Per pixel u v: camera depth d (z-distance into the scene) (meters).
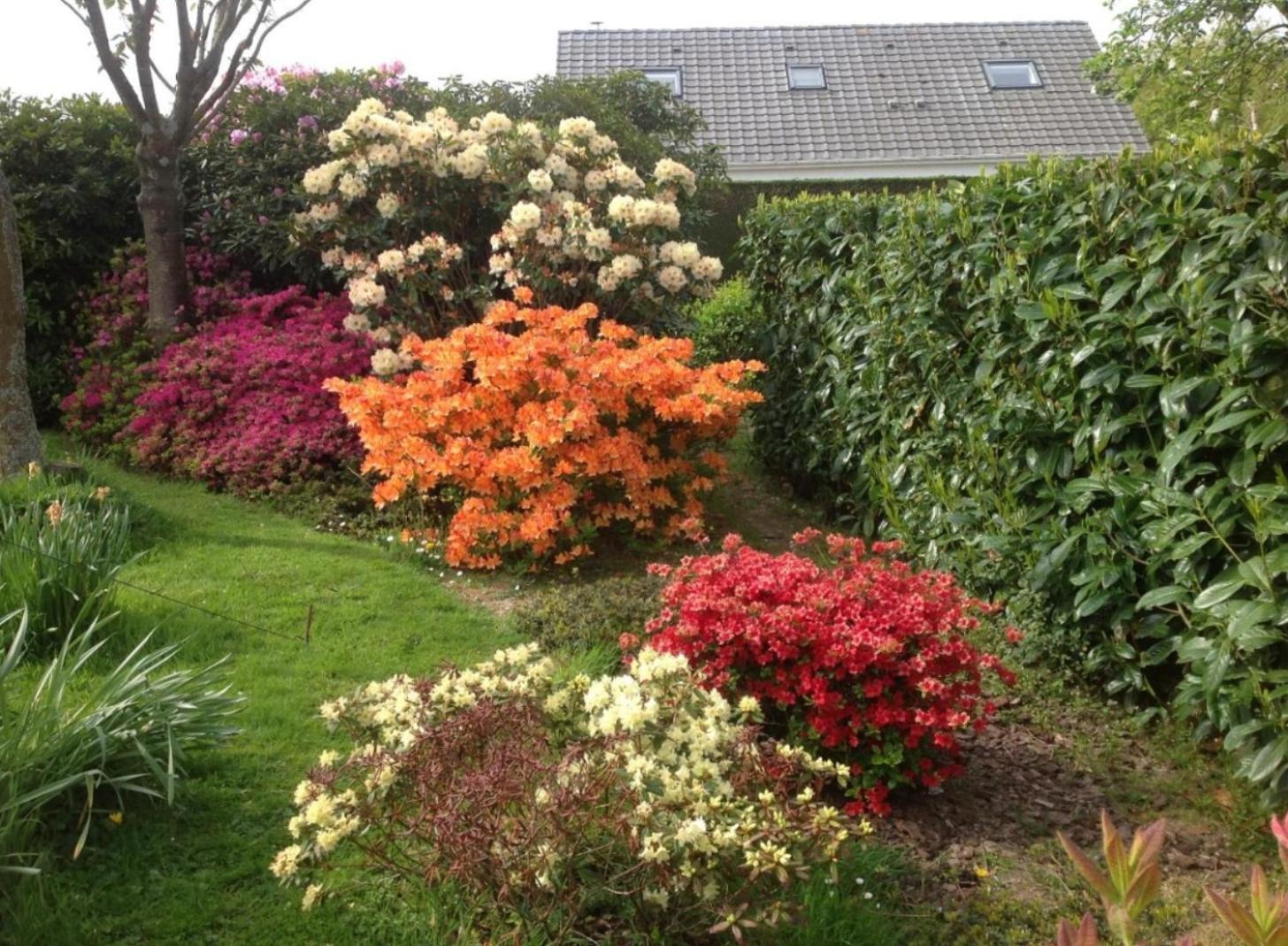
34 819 2.74
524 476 5.55
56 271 8.75
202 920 2.69
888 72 21.88
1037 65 21.86
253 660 4.24
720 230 16.81
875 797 3.34
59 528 4.38
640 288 7.29
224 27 7.83
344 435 6.79
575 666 4.13
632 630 4.45
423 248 7.14
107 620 3.96
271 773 3.39
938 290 5.12
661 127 12.35
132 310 8.27
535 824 2.47
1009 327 4.63
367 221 7.71
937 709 3.29
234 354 7.38
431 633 4.66
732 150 20.42
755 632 3.32
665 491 5.99
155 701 3.25
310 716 3.80
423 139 7.40
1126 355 4.00
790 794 3.06
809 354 6.85
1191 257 3.66
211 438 7.09
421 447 5.66
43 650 4.10
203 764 3.37
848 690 3.38
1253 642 3.21
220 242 8.57
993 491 4.71
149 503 6.25
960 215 4.94
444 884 2.69
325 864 2.67
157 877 2.84
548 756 2.93
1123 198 4.03
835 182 18.16
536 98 10.56
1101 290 4.12
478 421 5.86
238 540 5.76
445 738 2.72
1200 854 3.21
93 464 7.05
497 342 5.91
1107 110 20.80
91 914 2.68
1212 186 3.63
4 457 5.91
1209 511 3.56
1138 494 3.88
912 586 3.58
